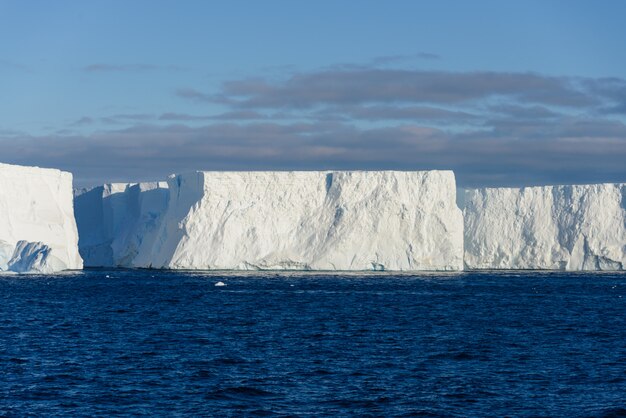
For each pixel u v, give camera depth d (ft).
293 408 287.69
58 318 548.31
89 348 410.31
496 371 354.33
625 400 301.22
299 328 499.92
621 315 595.06
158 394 306.35
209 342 434.30
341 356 390.83
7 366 357.61
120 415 277.64
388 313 598.75
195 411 282.97
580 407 291.17
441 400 299.99
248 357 386.11
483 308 644.69
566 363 374.63
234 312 597.93
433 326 516.32
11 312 588.09
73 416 276.21
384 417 277.03
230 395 305.12
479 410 286.87
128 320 538.88
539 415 281.13
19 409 284.00
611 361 380.58
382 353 400.88
